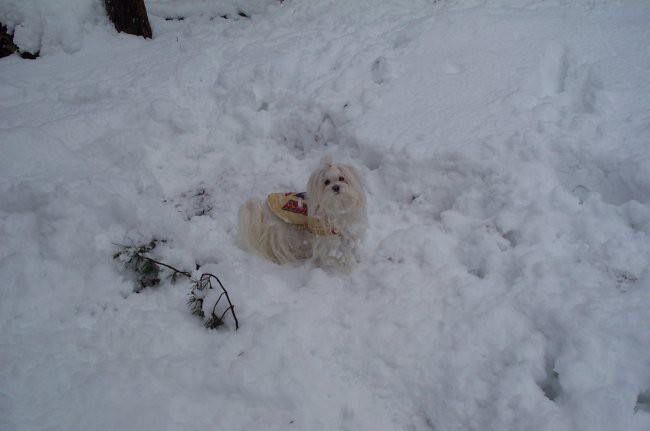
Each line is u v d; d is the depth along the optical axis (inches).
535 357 43.1
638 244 50.2
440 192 62.6
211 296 50.9
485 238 54.6
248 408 41.8
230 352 46.1
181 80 84.2
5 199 58.3
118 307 51.4
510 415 40.1
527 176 58.3
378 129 69.2
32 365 43.9
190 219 65.3
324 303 52.6
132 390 41.6
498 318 46.4
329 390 44.4
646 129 59.9
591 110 65.9
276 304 51.5
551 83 75.6
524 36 80.4
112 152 70.9
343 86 77.7
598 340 41.9
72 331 47.6
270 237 58.2
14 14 96.1
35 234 56.0
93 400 40.7
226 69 84.9
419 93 73.6
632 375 40.3
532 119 64.8
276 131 77.5
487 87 71.6
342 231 54.8
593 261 50.1
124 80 85.0
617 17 84.2
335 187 50.7
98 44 99.3
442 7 97.5
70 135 72.4
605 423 37.8
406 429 42.7
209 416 40.8
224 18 113.0
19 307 49.2
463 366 44.2
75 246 54.5
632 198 56.6
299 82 81.4
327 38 90.4
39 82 86.8
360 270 56.6
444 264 54.1
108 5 100.1
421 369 45.1
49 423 39.3
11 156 63.6
